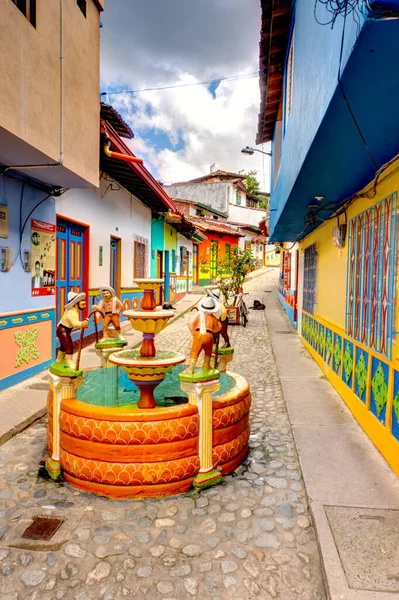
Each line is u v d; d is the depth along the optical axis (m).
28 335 5.96
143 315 3.21
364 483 3.24
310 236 8.78
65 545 2.58
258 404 5.41
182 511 2.96
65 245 7.50
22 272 5.78
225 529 2.76
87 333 8.50
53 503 3.03
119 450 3.07
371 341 4.19
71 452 3.23
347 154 3.36
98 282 8.88
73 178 5.57
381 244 3.93
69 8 4.96
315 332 7.96
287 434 4.41
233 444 3.51
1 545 2.58
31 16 4.25
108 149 6.48
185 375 3.24
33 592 2.22
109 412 3.09
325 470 3.46
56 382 3.35
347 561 2.33
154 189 10.10
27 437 4.25
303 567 2.42
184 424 3.15
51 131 4.63
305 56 3.53
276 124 8.54
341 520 2.73
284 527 2.79
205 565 2.42
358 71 2.10
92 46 5.67
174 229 17.11
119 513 2.92
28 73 4.14
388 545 2.47
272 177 9.86
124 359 3.32
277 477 3.47
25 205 5.76
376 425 3.93
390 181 3.69
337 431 4.36
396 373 3.45
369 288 4.30
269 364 7.70
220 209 31.70
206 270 25.33
